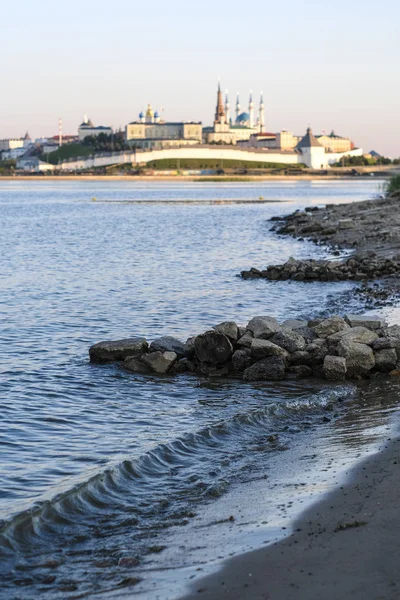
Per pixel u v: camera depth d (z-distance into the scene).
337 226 94.69
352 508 14.52
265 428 22.05
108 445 20.23
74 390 26.33
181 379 27.94
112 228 113.38
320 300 44.81
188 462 19.12
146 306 43.81
